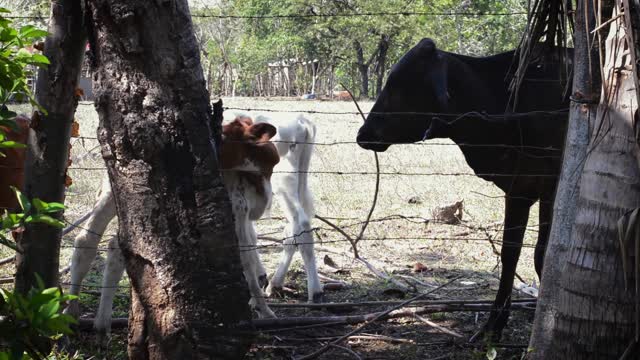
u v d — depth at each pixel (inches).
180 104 150.3
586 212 152.0
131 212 152.9
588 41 155.3
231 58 1536.7
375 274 281.9
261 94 1525.6
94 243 213.8
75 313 213.6
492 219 377.7
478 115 215.2
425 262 315.0
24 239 173.8
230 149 228.5
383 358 209.5
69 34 169.5
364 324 222.2
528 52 183.9
